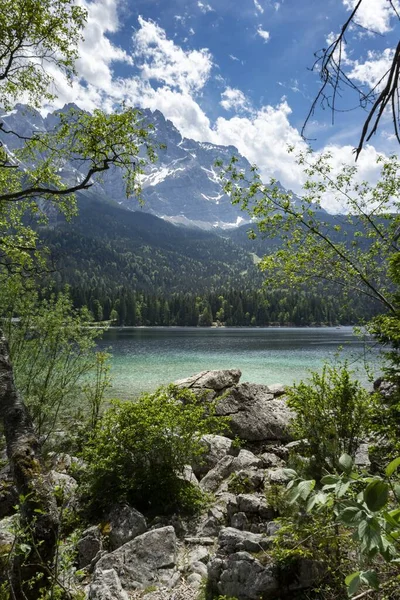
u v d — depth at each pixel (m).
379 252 9.18
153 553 5.48
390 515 1.28
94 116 8.31
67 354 11.00
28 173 10.39
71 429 10.96
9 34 8.15
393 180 9.34
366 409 6.61
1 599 3.78
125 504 6.80
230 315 176.75
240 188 9.77
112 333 111.38
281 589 4.24
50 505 4.29
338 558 4.03
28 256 10.73
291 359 43.81
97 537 5.95
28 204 11.09
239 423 11.38
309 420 6.48
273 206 9.66
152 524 6.64
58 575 4.14
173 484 7.32
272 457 9.74
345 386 6.74
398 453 5.70
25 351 10.50
